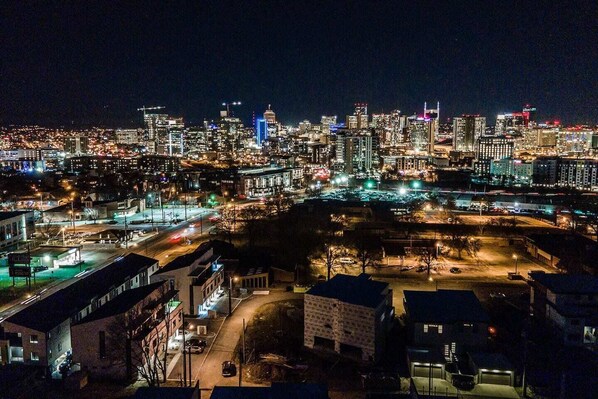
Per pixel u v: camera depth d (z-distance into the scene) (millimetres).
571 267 105312
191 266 87500
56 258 118000
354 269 115250
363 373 64688
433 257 123938
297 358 69250
